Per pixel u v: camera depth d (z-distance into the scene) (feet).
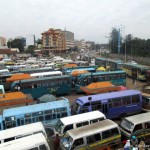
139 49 287.48
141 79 134.62
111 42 378.32
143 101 73.51
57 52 455.22
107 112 67.51
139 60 230.48
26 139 41.75
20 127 48.52
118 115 69.67
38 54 386.11
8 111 56.95
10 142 41.22
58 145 49.26
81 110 63.67
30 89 98.99
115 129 47.93
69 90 108.47
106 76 113.70
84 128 47.09
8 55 334.65
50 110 58.70
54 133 53.31
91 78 110.11
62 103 61.87
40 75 118.83
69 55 383.65
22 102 71.92
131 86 122.93
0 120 53.52
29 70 145.07
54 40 445.37
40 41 493.36
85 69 143.43
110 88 90.89
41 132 46.78
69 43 645.10
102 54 397.60
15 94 75.36
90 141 44.73
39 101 77.05
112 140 47.24
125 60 230.68
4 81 116.98
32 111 56.80
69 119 52.49
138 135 50.34
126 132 51.13
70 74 124.36
